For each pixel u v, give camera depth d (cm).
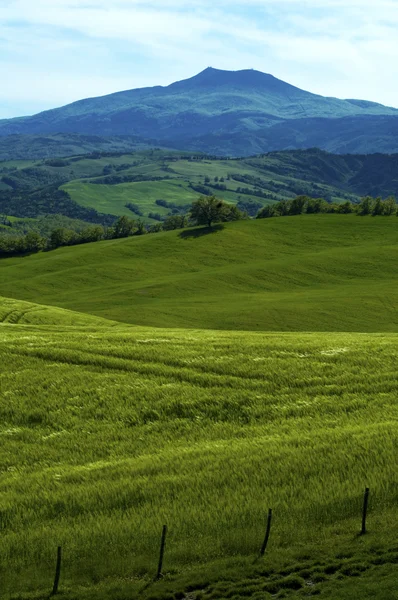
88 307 12606
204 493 2627
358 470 2730
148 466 2953
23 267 17488
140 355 4722
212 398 3834
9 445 3419
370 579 1948
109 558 2220
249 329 10488
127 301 13112
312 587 1962
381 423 3309
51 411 3809
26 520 2555
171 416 3684
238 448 3100
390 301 12294
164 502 2589
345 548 2153
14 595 2023
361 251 17500
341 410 3628
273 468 2817
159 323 10819
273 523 2367
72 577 2136
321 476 2714
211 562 2152
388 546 2134
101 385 4159
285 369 4322
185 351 4838
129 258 17850
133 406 3825
